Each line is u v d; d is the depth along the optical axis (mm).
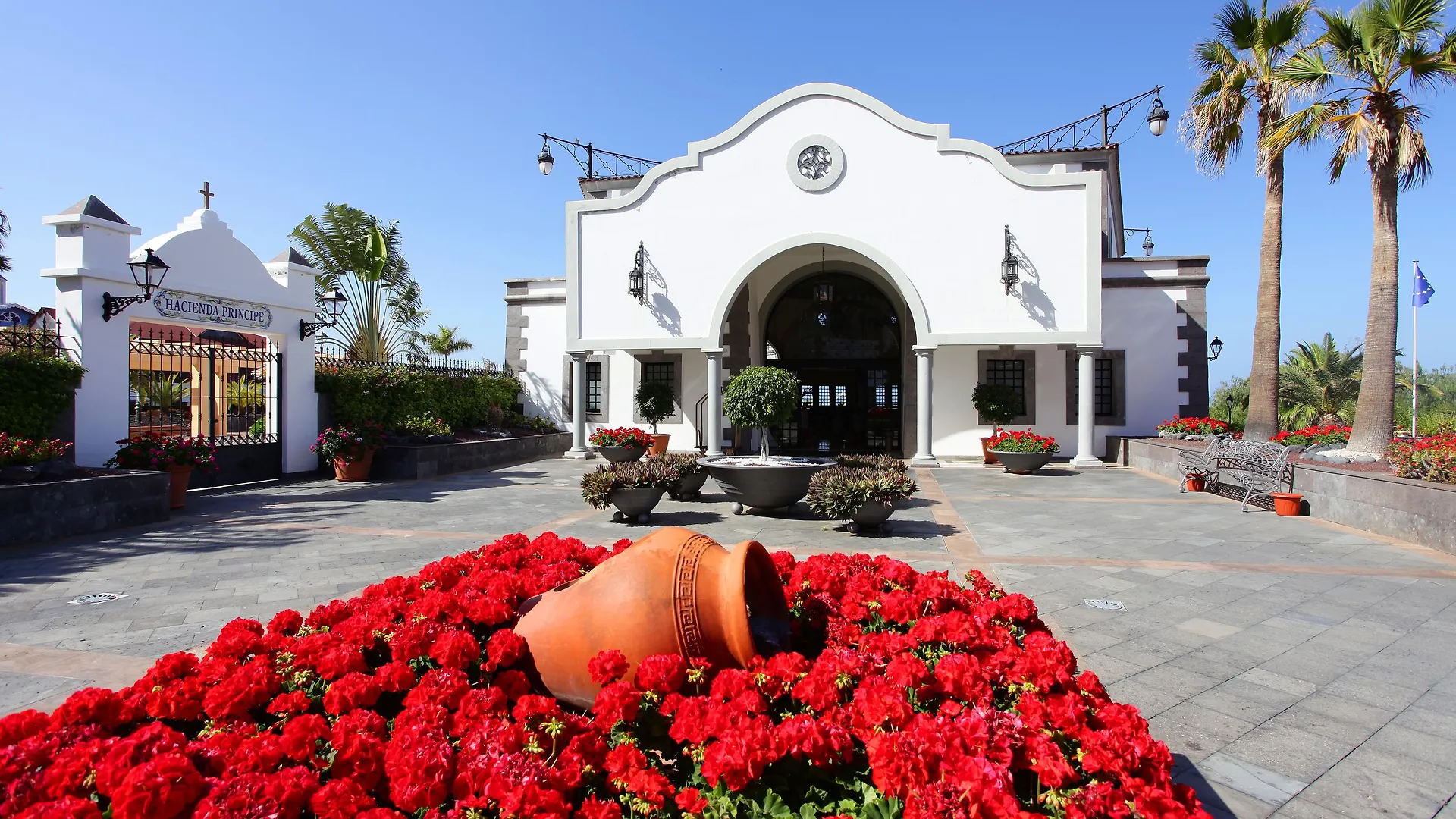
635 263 15867
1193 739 3238
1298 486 9250
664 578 2742
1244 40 12727
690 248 15656
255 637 2908
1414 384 12062
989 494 10984
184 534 7652
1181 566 6316
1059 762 1983
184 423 13648
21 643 4258
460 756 2049
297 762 2090
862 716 2240
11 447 7473
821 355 19203
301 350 12570
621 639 2680
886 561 4156
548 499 10336
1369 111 10125
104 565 6227
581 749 2162
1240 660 4148
